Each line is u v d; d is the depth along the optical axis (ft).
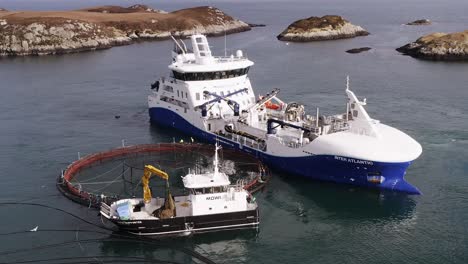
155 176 171.53
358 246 127.03
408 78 351.46
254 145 185.57
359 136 159.02
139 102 289.53
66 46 546.26
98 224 137.69
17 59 491.72
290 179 170.40
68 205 148.66
